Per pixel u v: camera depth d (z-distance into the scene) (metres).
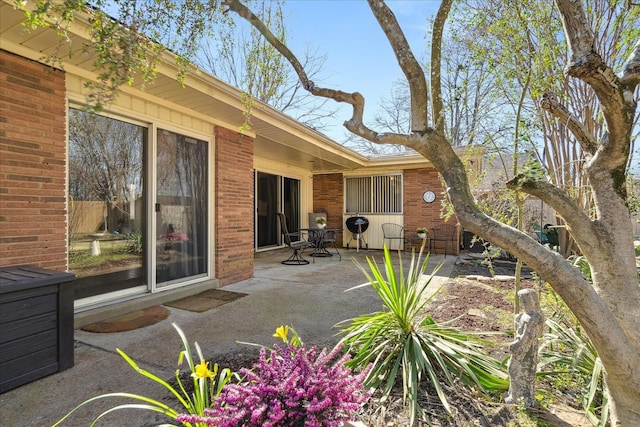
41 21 1.79
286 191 9.64
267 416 1.20
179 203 4.32
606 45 2.49
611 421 1.49
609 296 1.43
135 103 3.73
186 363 2.43
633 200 2.82
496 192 3.01
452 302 3.99
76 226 3.29
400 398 1.93
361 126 1.68
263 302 4.07
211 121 4.69
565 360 2.11
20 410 1.87
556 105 1.68
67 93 3.11
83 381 2.18
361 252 9.18
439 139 1.59
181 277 4.36
